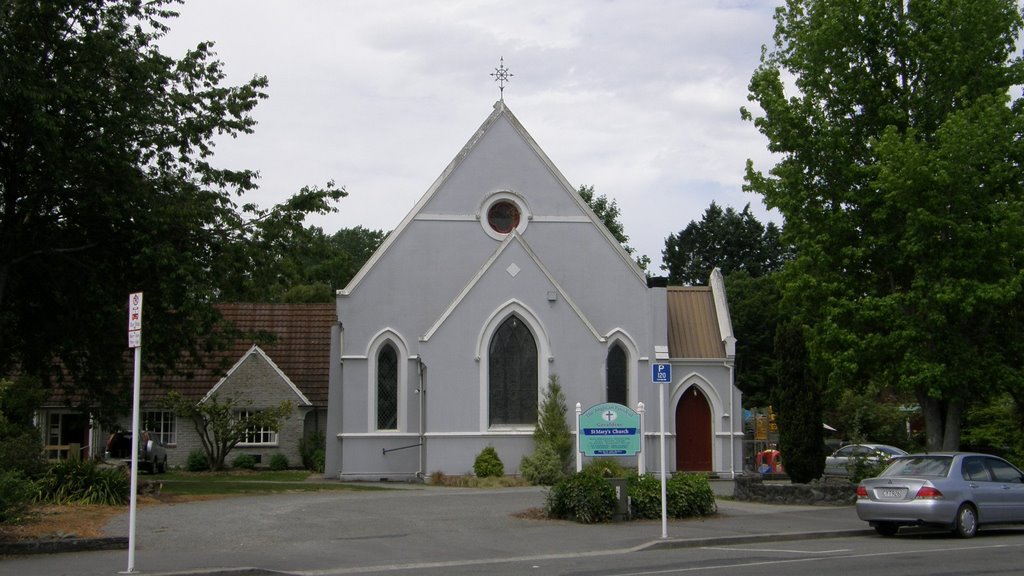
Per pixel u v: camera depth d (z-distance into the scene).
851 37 27.50
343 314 35.47
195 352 29.23
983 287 24.58
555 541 18.39
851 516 22.67
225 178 28.94
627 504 21.42
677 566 15.16
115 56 26.20
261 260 28.70
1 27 24.52
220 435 40.44
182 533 18.70
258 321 46.97
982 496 19.70
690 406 37.59
